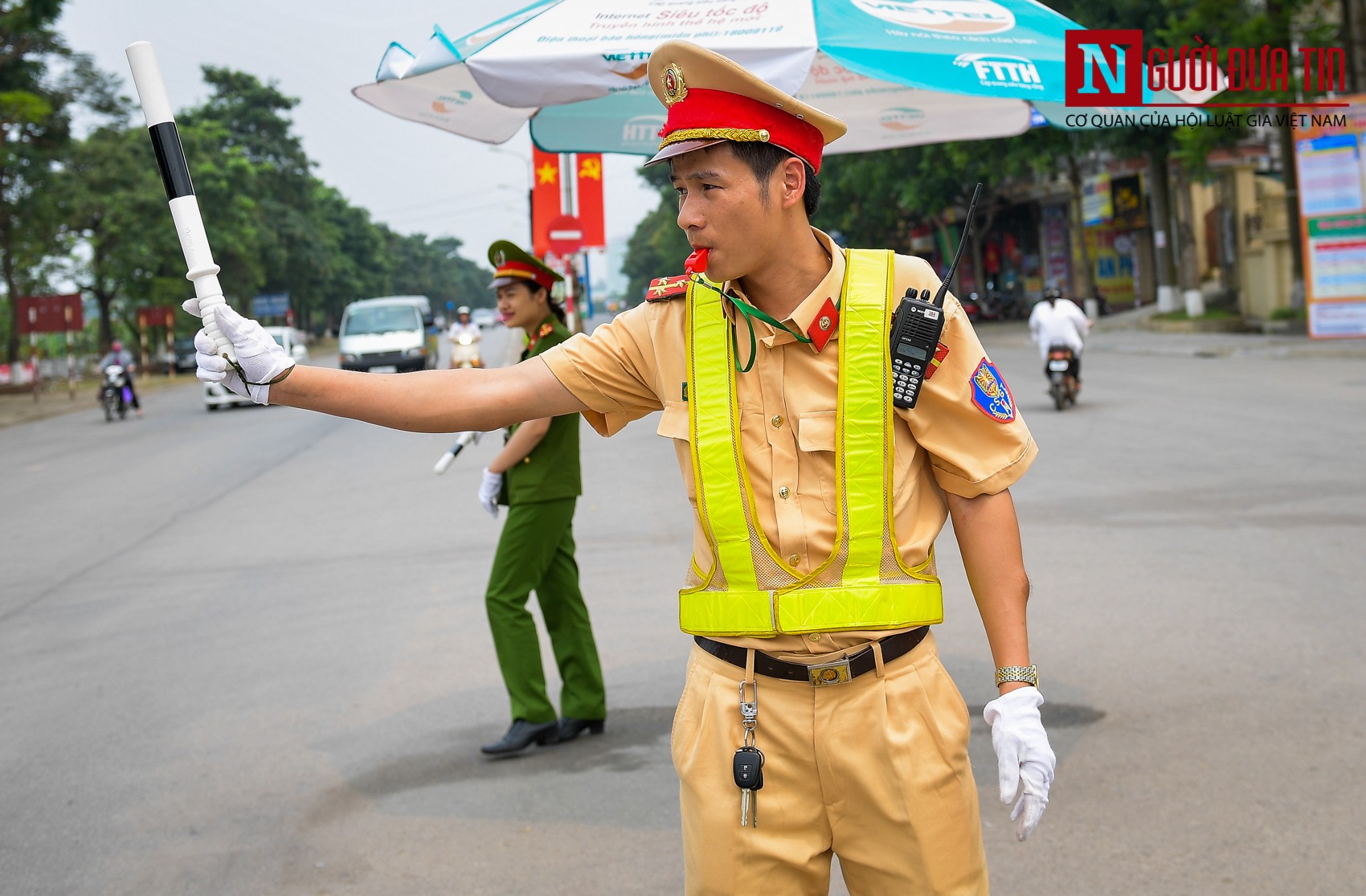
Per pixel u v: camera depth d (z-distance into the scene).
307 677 5.15
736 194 1.60
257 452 14.89
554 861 3.32
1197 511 7.27
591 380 1.84
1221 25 17.88
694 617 1.76
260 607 6.51
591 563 6.93
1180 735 3.88
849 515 1.66
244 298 57.97
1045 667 4.64
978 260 43.47
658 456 11.62
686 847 1.79
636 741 4.25
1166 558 6.17
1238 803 3.38
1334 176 18.91
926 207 32.47
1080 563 6.17
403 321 25.20
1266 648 4.68
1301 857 3.06
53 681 5.34
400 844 3.48
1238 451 9.48
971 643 5.07
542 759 4.12
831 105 4.90
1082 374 18.02
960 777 1.73
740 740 1.72
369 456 13.44
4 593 7.40
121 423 22.53
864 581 1.67
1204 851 3.12
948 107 4.88
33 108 33.72
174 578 7.47
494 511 4.25
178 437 18.08
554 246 16.91
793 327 1.66
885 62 3.49
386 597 6.51
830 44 3.51
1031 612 5.38
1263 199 24.91
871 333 1.66
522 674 4.19
